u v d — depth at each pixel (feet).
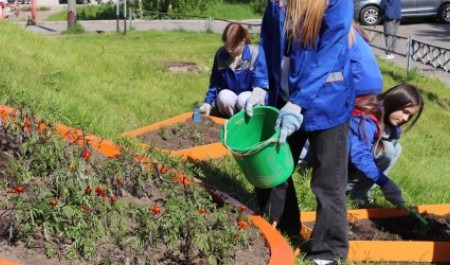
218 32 74.74
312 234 14.48
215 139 22.76
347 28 13.47
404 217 18.52
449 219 18.74
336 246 14.43
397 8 58.23
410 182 22.58
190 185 14.58
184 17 90.12
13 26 35.45
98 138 16.98
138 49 53.88
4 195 12.53
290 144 15.02
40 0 117.50
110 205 12.84
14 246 11.36
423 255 16.06
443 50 49.42
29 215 11.62
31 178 13.25
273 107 14.55
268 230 14.10
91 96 24.61
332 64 13.51
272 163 13.88
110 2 97.91
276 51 14.49
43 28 80.02
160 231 12.52
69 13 74.18
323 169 14.12
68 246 11.59
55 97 21.47
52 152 13.85
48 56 28.96
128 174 14.55
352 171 18.33
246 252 13.19
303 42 13.62
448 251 16.17
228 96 24.85
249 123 14.80
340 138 13.99
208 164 19.25
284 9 14.12
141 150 17.80
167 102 27.63
